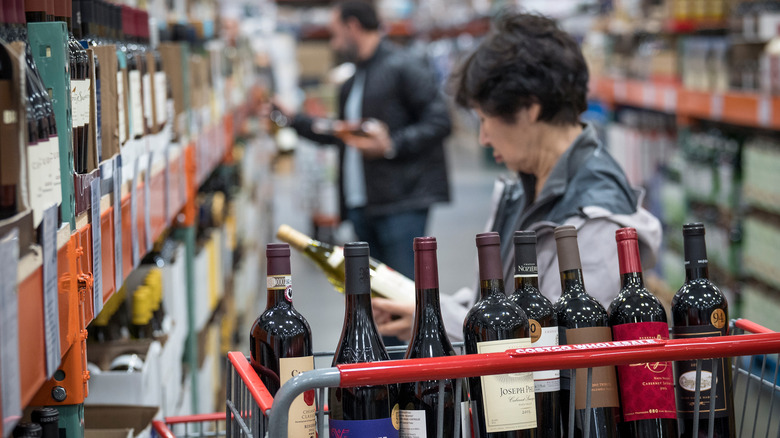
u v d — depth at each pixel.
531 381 1.35
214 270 3.71
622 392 1.43
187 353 3.06
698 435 1.48
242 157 5.70
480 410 1.35
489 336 1.35
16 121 1.00
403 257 4.89
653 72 6.59
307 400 1.35
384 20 13.22
